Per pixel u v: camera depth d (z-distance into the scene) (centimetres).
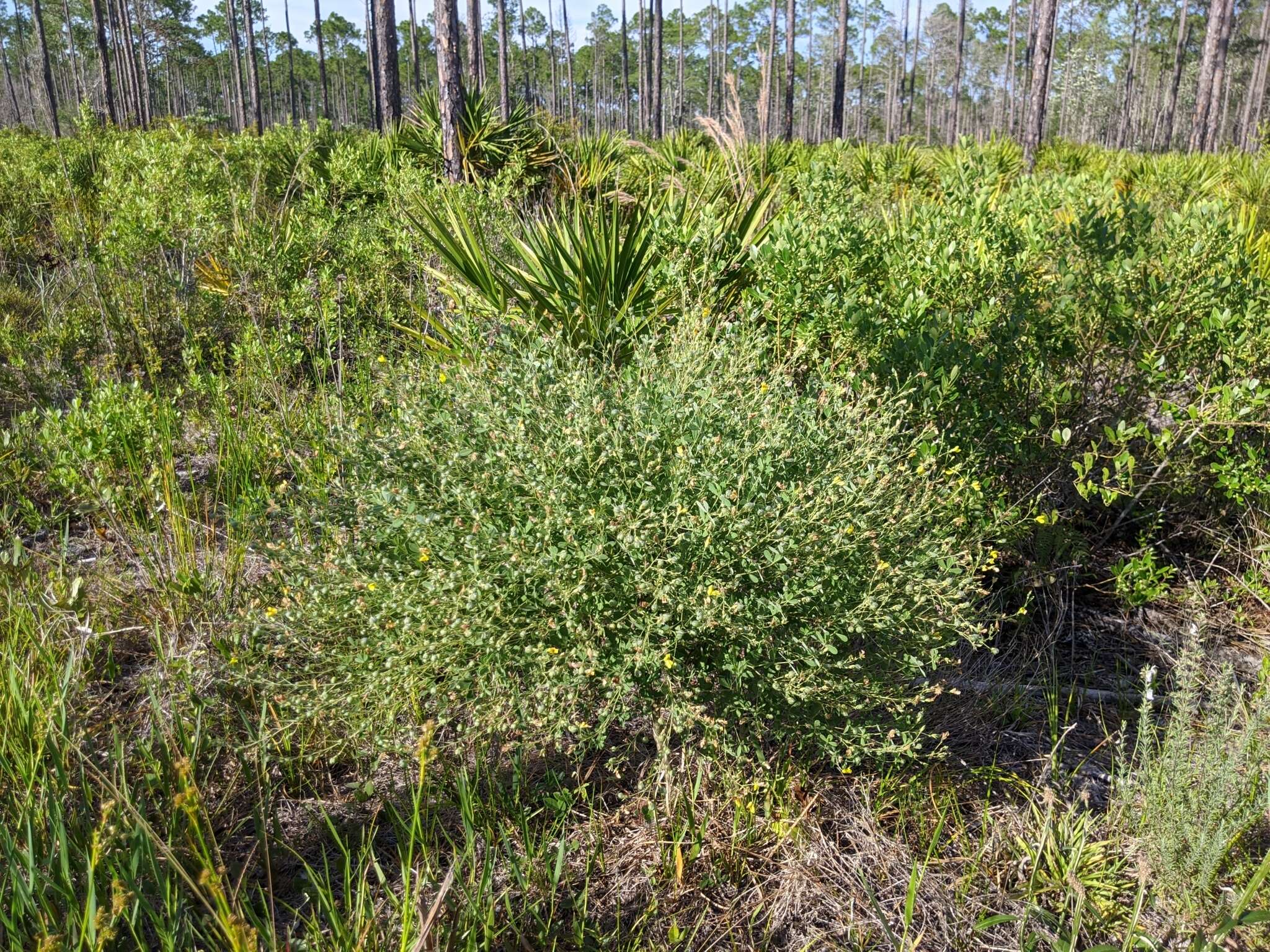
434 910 178
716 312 420
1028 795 260
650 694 244
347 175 789
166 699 271
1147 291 385
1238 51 4991
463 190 660
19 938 175
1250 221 581
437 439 280
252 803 241
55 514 370
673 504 236
